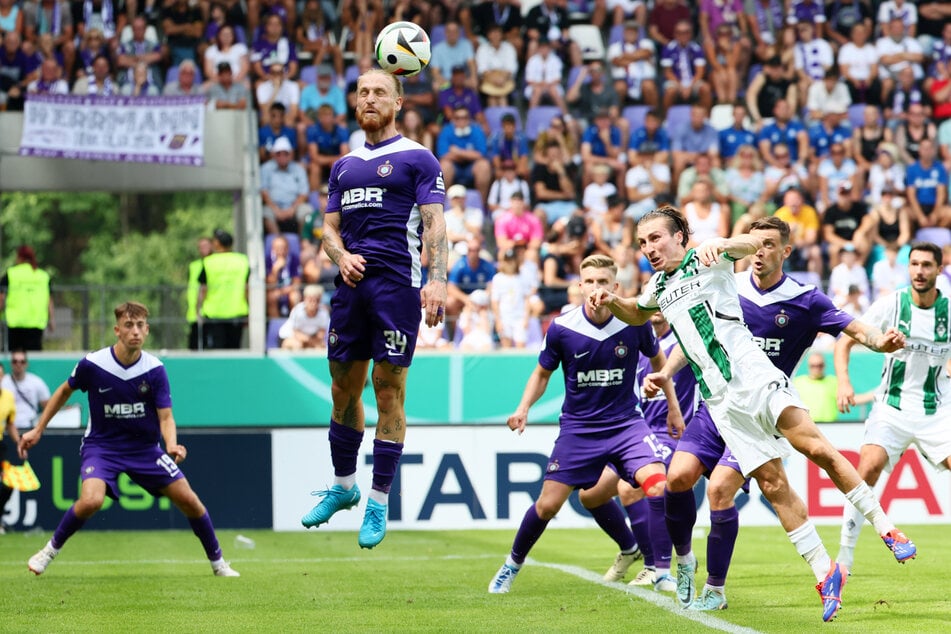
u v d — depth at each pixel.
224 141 46.50
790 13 52.94
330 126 47.94
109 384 23.50
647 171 47.88
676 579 20.48
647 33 53.22
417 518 37.72
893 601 19.00
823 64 51.88
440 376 39.28
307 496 38.12
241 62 49.97
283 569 26.02
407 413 39.09
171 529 37.75
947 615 17.25
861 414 39.06
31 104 43.56
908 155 49.94
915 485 37.66
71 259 80.00
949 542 30.97
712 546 18.23
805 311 18.62
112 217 80.44
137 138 44.06
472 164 47.56
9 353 39.56
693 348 16.88
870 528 36.06
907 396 23.08
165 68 50.69
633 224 45.19
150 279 78.94
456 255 43.25
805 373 39.59
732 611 18.02
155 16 51.00
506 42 51.72
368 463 38.00
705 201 45.53
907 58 52.84
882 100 51.97
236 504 37.91
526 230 44.62
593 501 22.38
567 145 48.50
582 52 52.91
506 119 48.12
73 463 37.62
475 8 52.47
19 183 45.41
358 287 15.55
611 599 19.78
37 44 49.59
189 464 37.84
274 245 43.94
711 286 16.73
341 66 51.19
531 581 23.00
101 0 50.47
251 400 39.31
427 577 24.08
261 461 38.09
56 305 40.75
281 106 47.75
